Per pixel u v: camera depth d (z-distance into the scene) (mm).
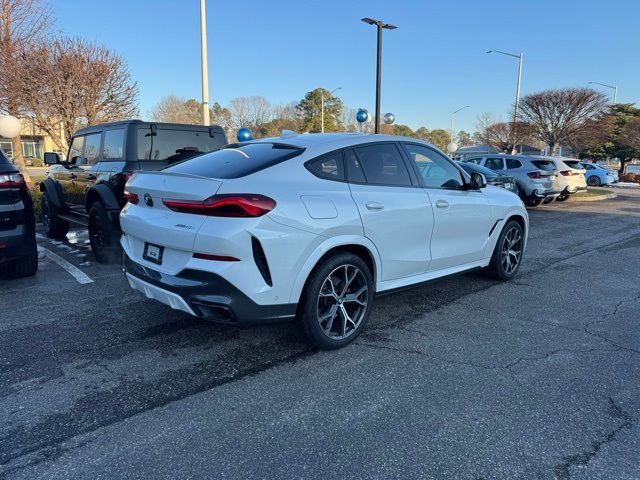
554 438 2611
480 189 5207
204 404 2920
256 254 3107
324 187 3549
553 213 13867
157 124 6172
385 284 4059
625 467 2375
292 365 3441
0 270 5684
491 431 2668
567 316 4574
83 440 2553
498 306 4844
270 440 2570
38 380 3191
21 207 5090
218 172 3482
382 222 3840
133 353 3607
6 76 13320
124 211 3863
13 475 2271
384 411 2861
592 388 3164
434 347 3791
